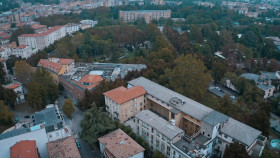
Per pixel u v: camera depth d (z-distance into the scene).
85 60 198.50
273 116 128.62
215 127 86.88
